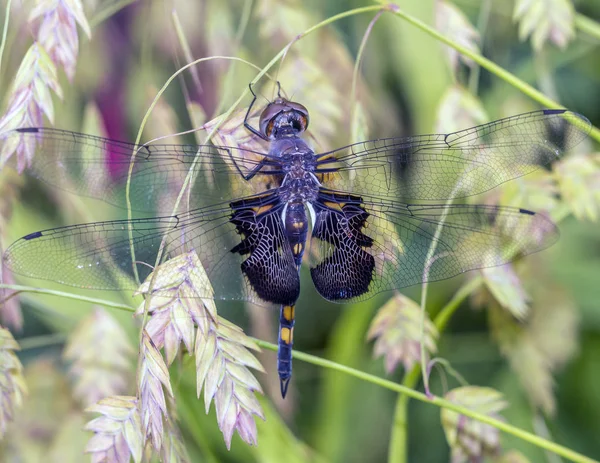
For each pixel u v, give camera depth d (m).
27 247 0.37
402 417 0.40
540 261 0.42
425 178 0.39
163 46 0.42
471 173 0.39
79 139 0.38
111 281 0.37
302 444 0.41
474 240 0.39
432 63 0.42
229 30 0.41
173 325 0.37
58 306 0.40
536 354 0.42
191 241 0.38
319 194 0.39
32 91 0.38
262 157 0.39
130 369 0.40
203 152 0.38
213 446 0.41
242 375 0.37
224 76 0.41
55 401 0.41
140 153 0.38
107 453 0.36
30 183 0.40
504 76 0.39
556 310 0.42
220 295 0.38
